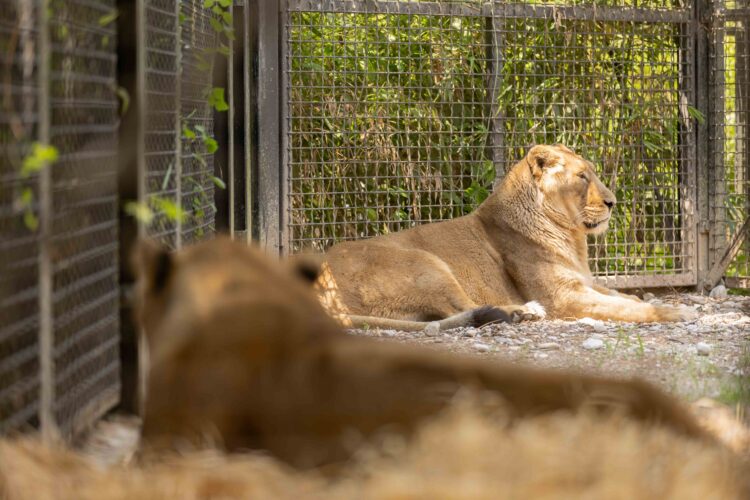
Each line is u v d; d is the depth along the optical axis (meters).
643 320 14.30
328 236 16.81
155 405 4.32
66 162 5.89
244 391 4.11
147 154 7.39
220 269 4.59
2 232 4.88
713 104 17.69
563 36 17.61
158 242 7.88
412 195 17.19
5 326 4.91
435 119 17.09
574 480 3.47
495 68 16.75
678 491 3.49
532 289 15.05
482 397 3.80
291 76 15.96
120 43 6.66
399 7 16.14
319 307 4.52
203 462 3.93
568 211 15.15
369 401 3.89
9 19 4.95
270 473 3.81
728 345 11.10
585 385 3.93
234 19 14.25
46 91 5.28
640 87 17.97
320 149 16.50
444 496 3.42
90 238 6.32
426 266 14.57
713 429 4.54
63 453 4.56
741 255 18.09
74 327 6.02
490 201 15.67
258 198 15.48
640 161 18.06
